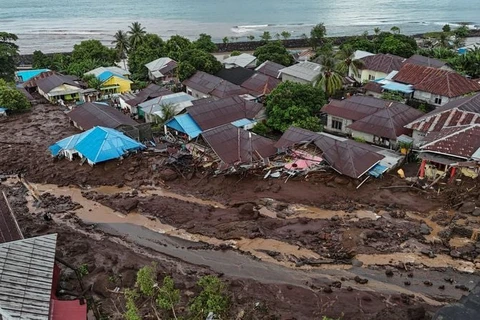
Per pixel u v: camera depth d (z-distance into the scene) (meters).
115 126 61.16
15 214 46.81
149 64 97.31
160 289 30.83
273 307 33.25
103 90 85.25
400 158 53.84
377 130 58.62
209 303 30.45
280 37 154.12
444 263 38.22
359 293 34.91
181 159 55.22
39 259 29.70
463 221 43.34
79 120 67.31
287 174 51.84
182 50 102.94
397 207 46.09
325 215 45.53
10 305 25.81
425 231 42.03
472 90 69.06
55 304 28.91
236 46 133.88
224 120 63.53
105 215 47.22
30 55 120.25
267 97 68.44
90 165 55.78
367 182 50.09
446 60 93.44
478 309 27.64
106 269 37.53
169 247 41.62
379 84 76.50
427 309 32.84
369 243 40.84
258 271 37.97
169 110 64.81
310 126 60.72
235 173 51.75
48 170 55.78
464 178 48.62
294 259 39.31
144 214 47.19
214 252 40.72
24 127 70.25
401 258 38.97
